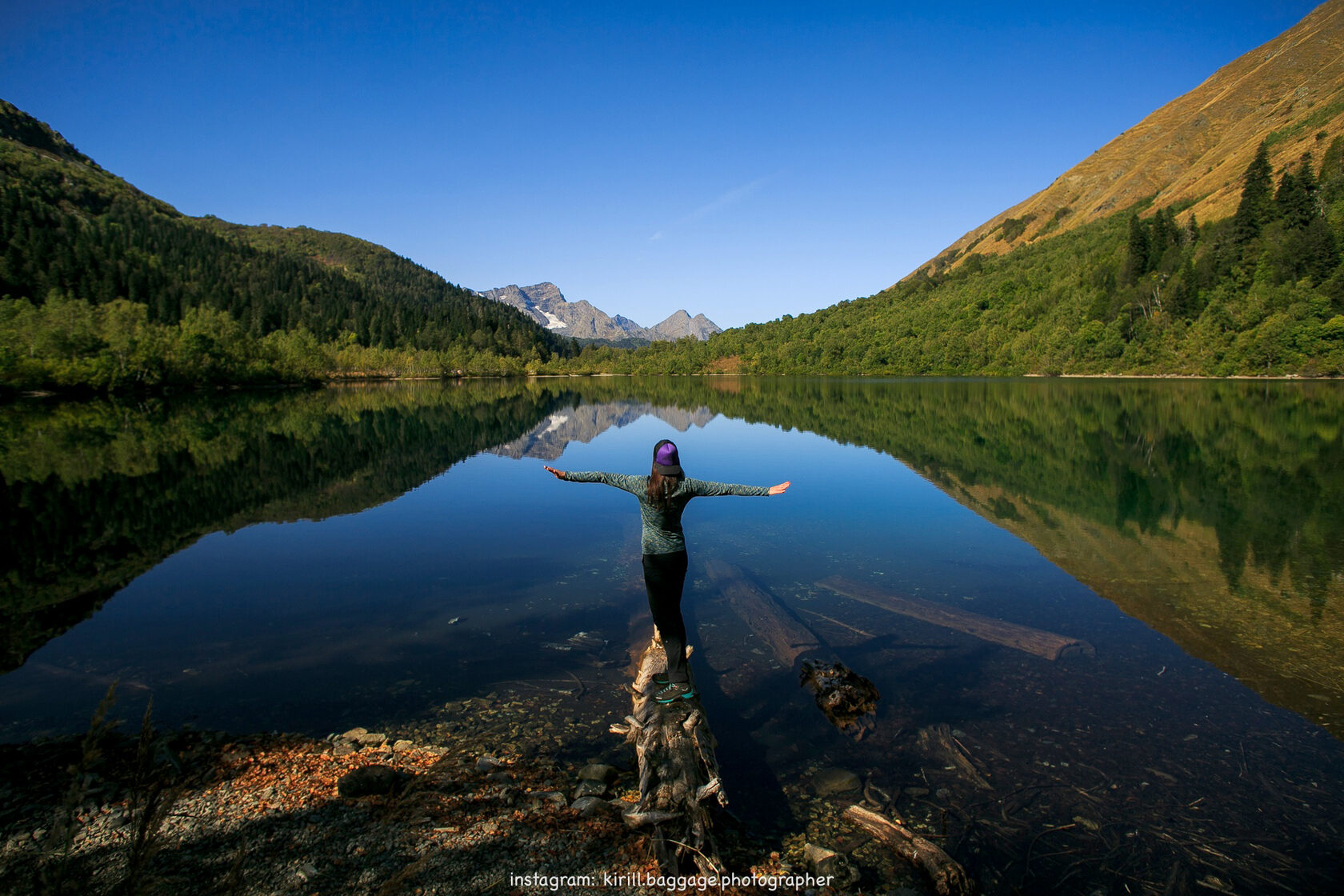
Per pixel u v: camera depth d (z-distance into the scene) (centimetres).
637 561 895
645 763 370
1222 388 4906
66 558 905
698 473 1636
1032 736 457
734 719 494
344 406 4197
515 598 748
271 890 302
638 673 520
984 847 351
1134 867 333
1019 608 709
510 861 331
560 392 6756
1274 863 333
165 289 11388
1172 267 8506
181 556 915
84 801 368
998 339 10138
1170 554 898
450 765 414
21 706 489
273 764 414
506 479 1560
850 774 417
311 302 15550
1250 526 1045
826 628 663
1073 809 380
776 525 1101
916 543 980
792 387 7319
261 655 588
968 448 2052
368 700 507
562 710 496
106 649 599
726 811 386
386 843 340
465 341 15012
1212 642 607
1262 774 405
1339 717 469
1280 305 6253
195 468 1673
